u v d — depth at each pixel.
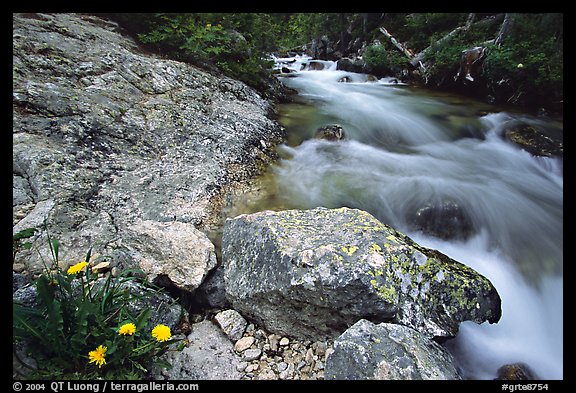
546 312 3.34
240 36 7.95
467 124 7.64
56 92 4.21
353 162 5.58
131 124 4.50
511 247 4.12
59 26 5.45
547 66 8.38
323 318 2.58
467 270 2.82
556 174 5.80
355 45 17.34
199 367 2.38
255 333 2.77
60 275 2.29
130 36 6.78
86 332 1.96
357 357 2.13
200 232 3.28
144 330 2.33
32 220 2.87
